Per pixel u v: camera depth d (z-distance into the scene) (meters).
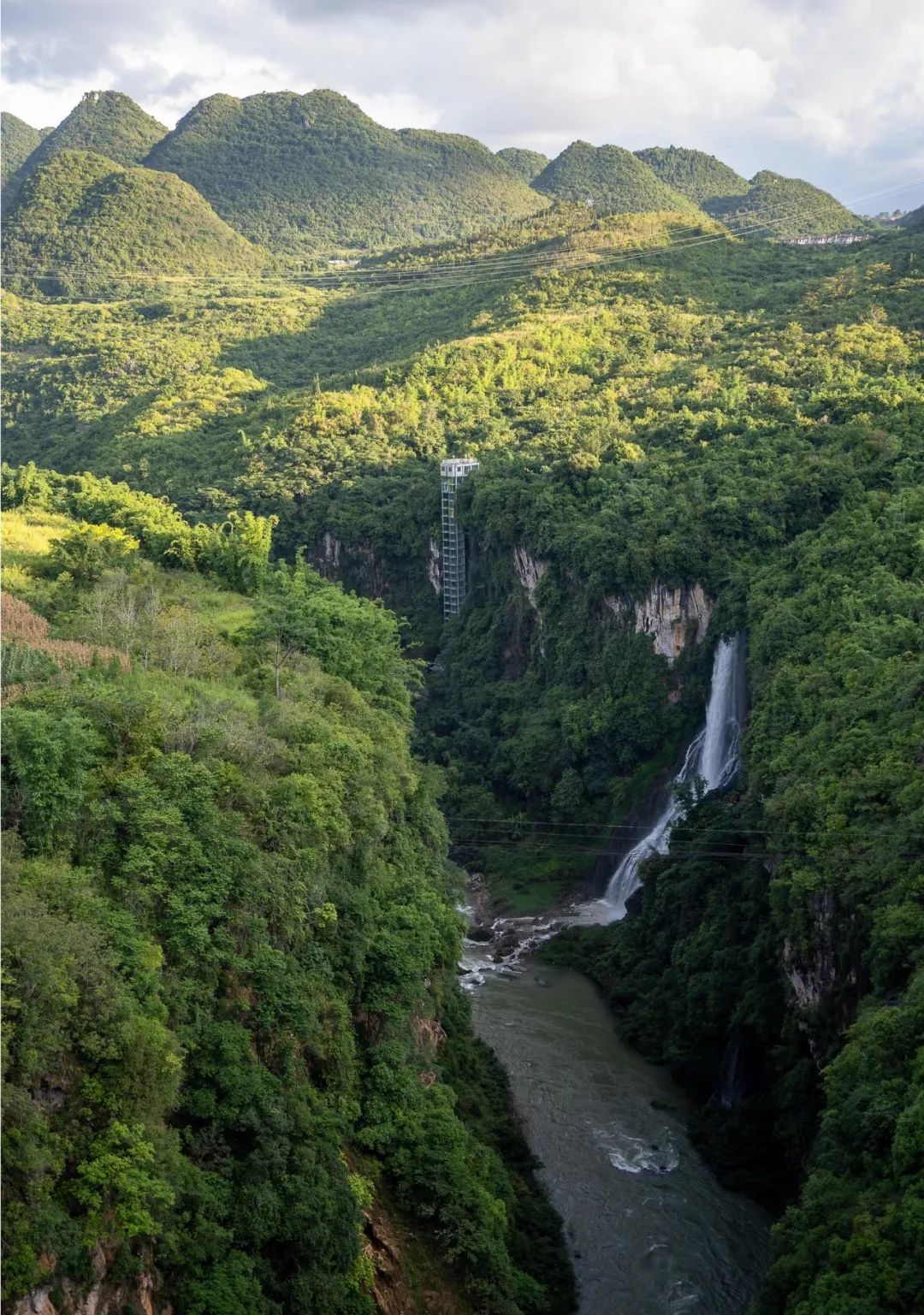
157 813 37.97
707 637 101.25
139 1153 29.47
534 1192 55.03
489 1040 71.94
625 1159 59.06
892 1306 35.72
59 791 35.75
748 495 105.62
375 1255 40.53
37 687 43.59
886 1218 38.25
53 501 107.75
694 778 93.75
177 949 35.84
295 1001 39.22
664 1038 70.75
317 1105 39.84
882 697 67.94
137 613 64.12
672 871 81.94
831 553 90.62
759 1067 65.06
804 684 76.12
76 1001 30.11
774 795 69.44
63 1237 27.23
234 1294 31.44
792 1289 41.78
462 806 109.62
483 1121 57.69
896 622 75.44
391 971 48.81
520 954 87.06
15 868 33.09
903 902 51.41
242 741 45.25
